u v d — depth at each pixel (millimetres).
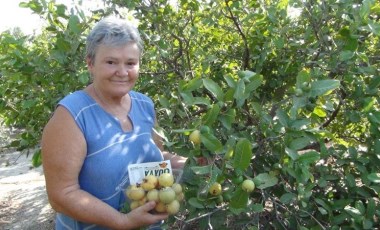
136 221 1753
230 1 3254
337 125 3102
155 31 3518
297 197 2180
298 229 2219
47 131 1767
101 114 1854
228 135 2336
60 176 1736
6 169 7723
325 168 2443
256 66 3193
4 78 3359
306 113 2639
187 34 3758
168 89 3289
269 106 3168
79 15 2764
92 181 1821
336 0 2686
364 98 2371
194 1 3496
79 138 1762
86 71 2623
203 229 2201
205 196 1824
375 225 2238
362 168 2291
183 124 2568
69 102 1797
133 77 1881
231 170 1822
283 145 1928
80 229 1923
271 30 2924
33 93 3229
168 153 2219
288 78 3133
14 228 4844
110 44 1789
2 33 2969
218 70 3516
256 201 2479
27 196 5984
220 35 3748
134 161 1901
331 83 1854
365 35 2730
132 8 3211
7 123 3666
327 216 2363
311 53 2887
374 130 2324
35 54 3000
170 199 1750
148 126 2070
